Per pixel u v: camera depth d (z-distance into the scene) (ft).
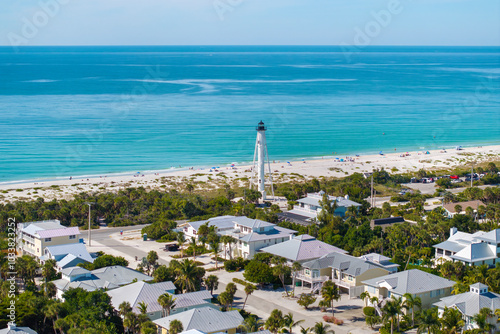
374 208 606.96
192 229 512.22
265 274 389.19
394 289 341.82
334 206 561.02
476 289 318.04
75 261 410.93
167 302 308.81
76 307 317.83
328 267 387.96
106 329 289.74
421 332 289.94
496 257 409.69
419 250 440.04
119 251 485.15
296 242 428.56
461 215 501.15
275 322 294.66
